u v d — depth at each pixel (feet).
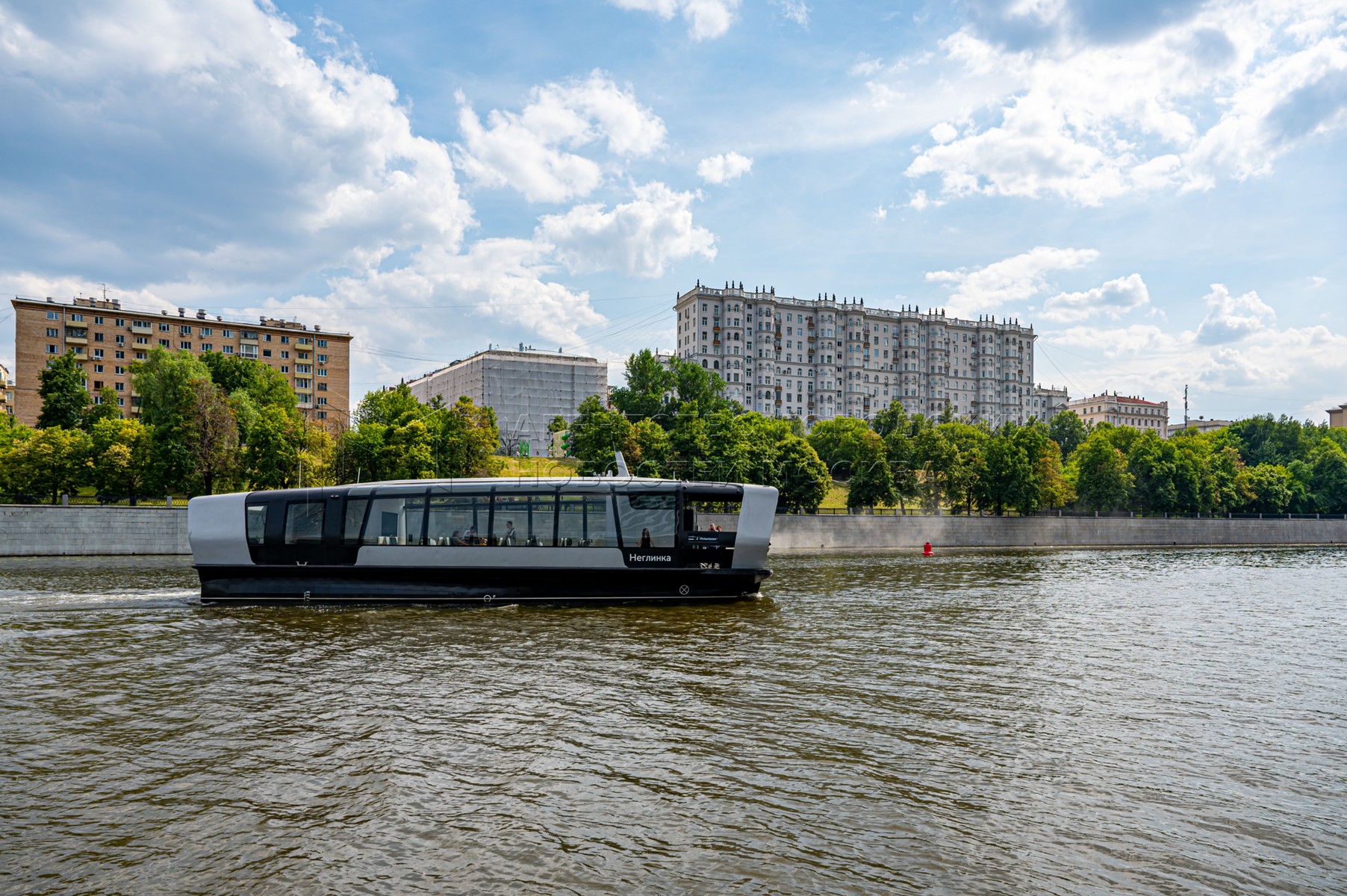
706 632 87.92
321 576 103.71
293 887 30.89
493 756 46.16
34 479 246.88
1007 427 383.65
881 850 34.32
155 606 103.50
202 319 452.35
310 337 480.23
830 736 50.29
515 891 30.58
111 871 32.27
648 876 31.83
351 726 51.85
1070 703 59.47
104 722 52.65
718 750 47.32
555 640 81.92
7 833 35.86
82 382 333.01
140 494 258.37
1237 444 537.65
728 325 643.04
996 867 32.99
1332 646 85.05
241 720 53.16
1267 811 39.42
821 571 181.06
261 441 256.52
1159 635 91.25
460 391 601.21
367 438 279.49
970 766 45.19
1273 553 294.25
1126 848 34.99
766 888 30.94
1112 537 344.08
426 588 104.32
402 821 37.09
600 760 45.47
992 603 119.14
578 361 592.60
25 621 92.27
